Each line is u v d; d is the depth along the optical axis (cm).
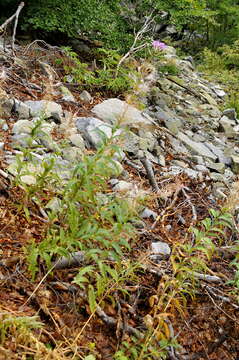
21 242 317
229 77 1120
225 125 796
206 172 578
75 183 297
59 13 739
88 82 650
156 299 305
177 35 1477
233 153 702
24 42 727
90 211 328
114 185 423
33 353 236
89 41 833
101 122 526
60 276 301
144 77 464
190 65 1152
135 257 341
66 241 277
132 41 797
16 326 242
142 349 257
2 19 753
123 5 959
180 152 612
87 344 269
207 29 1441
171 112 755
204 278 335
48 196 358
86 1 758
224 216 313
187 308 321
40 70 636
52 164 317
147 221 398
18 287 285
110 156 302
